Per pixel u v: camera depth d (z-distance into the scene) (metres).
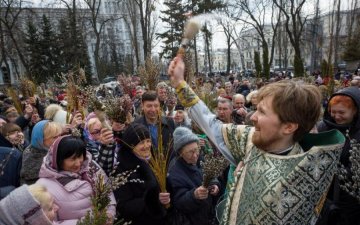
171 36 27.12
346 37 36.78
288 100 1.26
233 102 5.66
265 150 1.34
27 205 1.81
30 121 5.66
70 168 2.37
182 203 2.60
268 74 25.56
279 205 1.21
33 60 28.33
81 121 4.02
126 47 53.22
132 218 2.57
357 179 1.49
